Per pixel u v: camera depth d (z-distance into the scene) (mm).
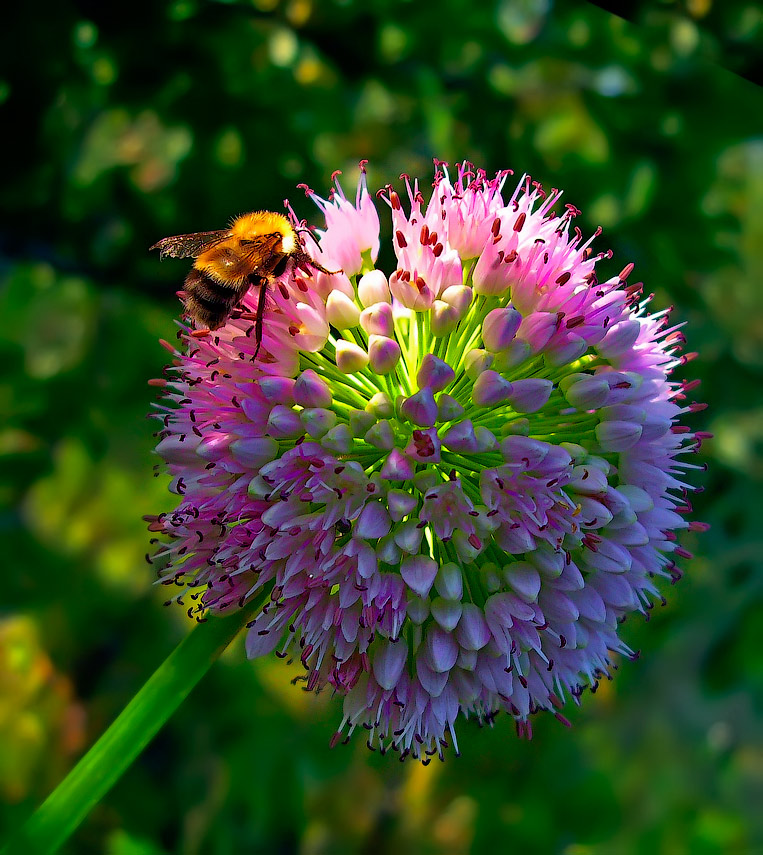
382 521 99
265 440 103
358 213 111
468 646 101
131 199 187
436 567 100
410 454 100
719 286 213
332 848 208
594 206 185
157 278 194
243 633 195
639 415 106
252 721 203
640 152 186
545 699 109
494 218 108
